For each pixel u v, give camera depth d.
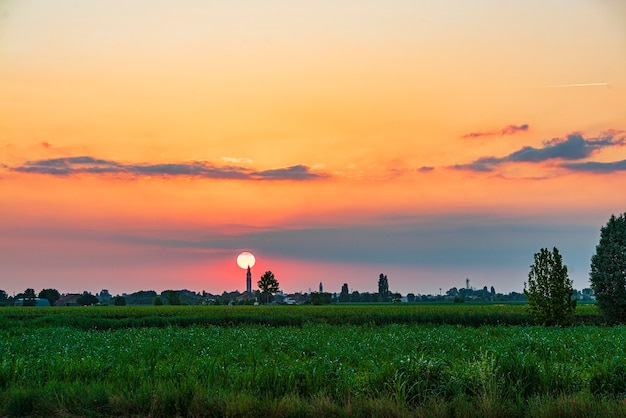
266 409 14.00
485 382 15.01
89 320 51.50
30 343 29.34
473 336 32.69
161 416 14.52
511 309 65.00
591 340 29.27
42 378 18.25
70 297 174.12
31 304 149.50
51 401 14.98
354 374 18.00
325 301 162.38
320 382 16.36
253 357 19.23
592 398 14.25
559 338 29.81
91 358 21.27
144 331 38.75
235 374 17.86
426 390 15.30
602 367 17.23
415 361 16.88
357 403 14.17
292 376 16.52
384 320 53.25
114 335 35.72
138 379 17.55
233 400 14.46
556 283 46.59
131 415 14.64
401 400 14.71
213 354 24.55
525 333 32.28
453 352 24.88
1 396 15.43
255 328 43.31
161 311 73.94
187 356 22.61
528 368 16.33
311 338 31.44
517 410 13.74
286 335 34.50
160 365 19.73
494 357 17.83
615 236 51.00
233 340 30.97
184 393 15.11
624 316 49.88
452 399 14.85
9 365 18.95
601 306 50.81
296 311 69.06
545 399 14.30
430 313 53.97
